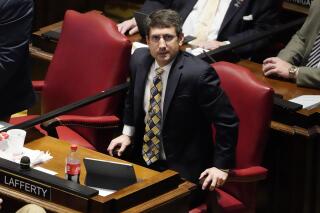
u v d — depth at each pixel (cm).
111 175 1089
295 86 1438
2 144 1152
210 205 1212
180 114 1209
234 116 1199
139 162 1269
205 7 1644
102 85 1390
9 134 1162
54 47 1598
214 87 1193
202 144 1222
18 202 1068
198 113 1213
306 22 1512
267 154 1395
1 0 1222
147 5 1684
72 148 1103
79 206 1027
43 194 1048
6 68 1255
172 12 1190
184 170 1222
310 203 1393
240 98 1246
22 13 1244
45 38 1600
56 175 1105
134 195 1040
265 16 1628
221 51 1505
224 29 1623
